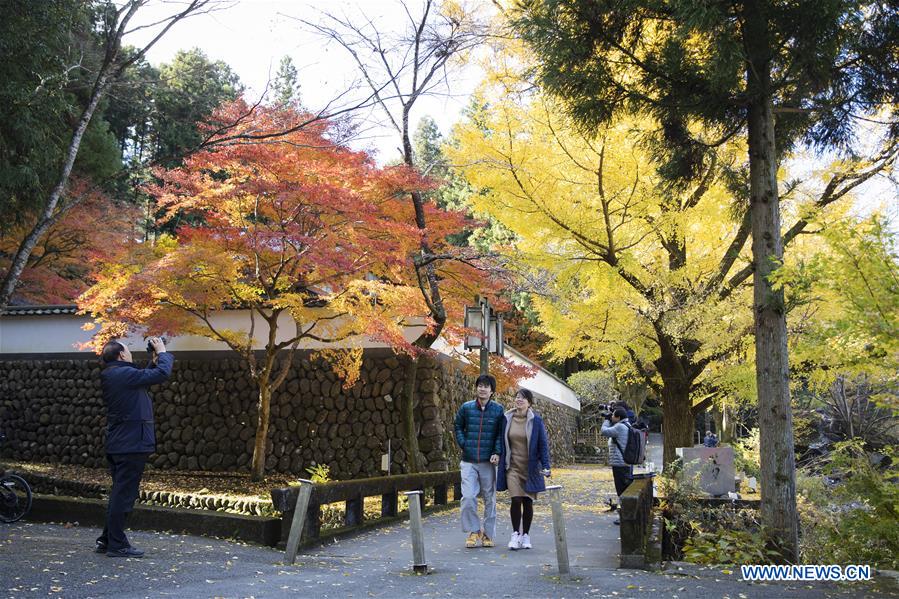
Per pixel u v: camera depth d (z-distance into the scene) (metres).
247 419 15.07
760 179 6.96
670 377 13.41
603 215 12.02
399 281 12.14
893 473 6.46
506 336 31.11
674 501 8.41
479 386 7.41
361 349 13.67
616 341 13.16
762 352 6.79
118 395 5.76
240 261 11.48
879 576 5.86
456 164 12.13
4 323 16.86
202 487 12.49
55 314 16.47
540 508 11.68
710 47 6.67
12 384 16.55
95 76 10.84
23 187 13.10
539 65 7.90
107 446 5.79
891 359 5.87
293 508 7.07
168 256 10.35
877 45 6.85
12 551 5.75
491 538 7.46
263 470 13.16
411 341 15.00
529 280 12.86
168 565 5.57
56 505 7.85
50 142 12.98
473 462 7.39
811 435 18.64
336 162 11.15
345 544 7.56
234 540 7.14
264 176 10.40
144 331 12.94
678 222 12.16
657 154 8.45
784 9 6.25
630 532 6.23
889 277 5.46
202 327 12.38
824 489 9.07
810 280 5.80
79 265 18.72
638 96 7.33
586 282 12.93
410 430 13.82
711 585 5.43
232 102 10.80
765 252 6.86
